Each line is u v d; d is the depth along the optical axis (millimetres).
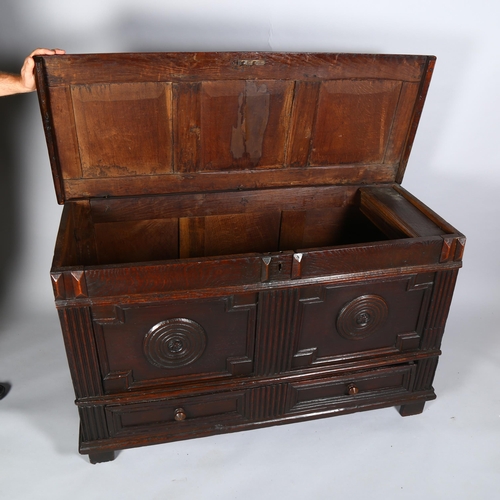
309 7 2355
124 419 2006
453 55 2555
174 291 1783
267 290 1860
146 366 1924
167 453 2146
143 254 2412
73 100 1975
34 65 1875
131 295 1756
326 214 2498
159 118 2084
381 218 2260
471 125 2748
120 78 1962
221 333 1924
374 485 2033
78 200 2188
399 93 2232
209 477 2049
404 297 2049
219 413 2098
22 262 2762
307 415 2191
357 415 2355
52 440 2170
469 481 2062
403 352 2180
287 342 1996
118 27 2279
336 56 2082
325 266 1876
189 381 1995
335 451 2176
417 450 2189
